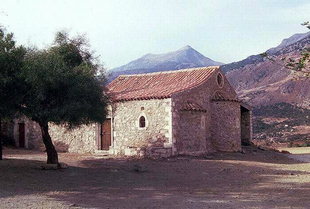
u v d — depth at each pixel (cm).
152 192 1595
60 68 1873
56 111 1850
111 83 3394
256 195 1517
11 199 1388
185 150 2714
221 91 3095
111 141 2966
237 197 1475
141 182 1842
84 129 3117
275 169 2294
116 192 1588
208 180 1909
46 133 2134
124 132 2889
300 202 1362
